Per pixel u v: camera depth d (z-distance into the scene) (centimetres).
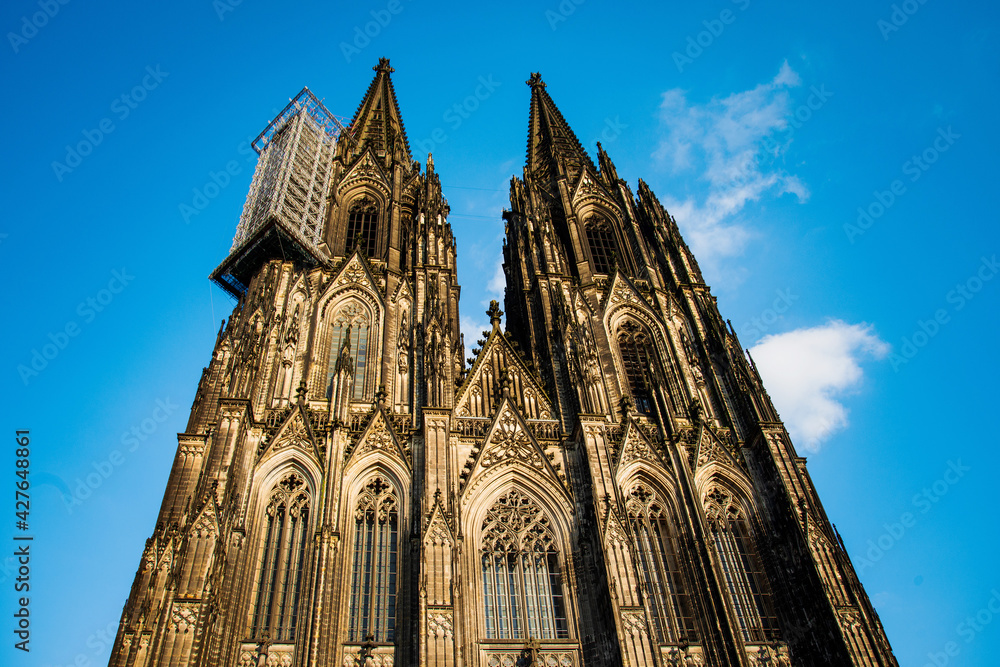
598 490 6750
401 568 6206
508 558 6606
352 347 8106
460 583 6012
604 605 6103
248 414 6750
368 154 10656
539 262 9544
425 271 8925
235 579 5881
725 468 7519
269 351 7525
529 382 8062
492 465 7062
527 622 6244
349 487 6675
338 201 9962
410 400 7588
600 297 9119
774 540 7044
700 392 8306
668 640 6312
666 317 9094
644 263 9756
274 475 6656
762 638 6488
